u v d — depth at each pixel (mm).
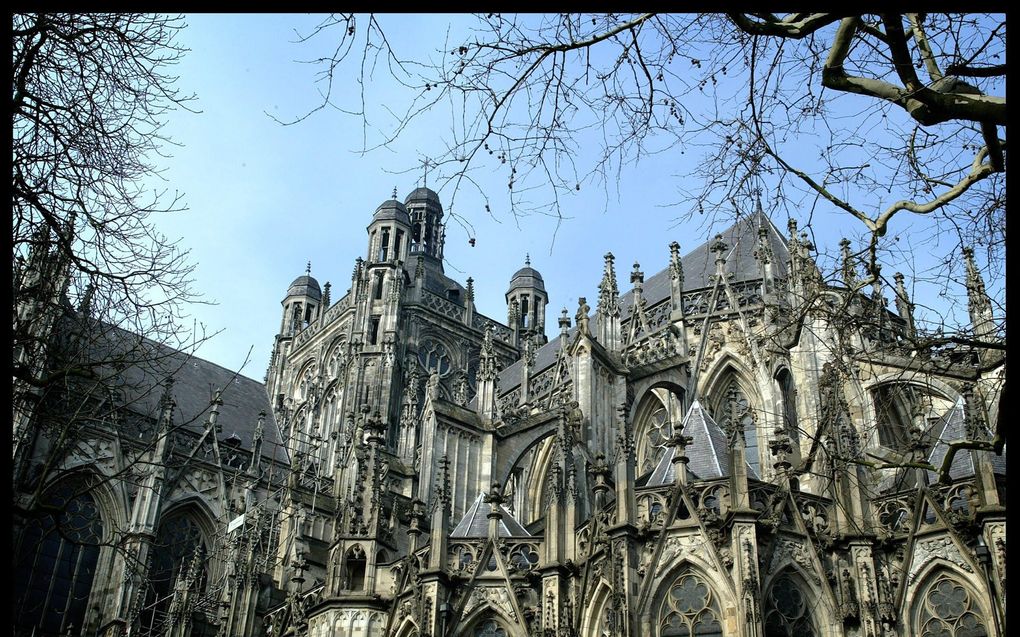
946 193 19625
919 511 37094
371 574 48812
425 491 56844
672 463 42469
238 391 92562
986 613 34406
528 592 43594
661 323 65812
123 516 68312
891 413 47000
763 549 36781
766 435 55094
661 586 37312
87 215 23094
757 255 60219
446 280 112938
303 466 86000
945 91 17938
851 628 36250
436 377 61469
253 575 58219
